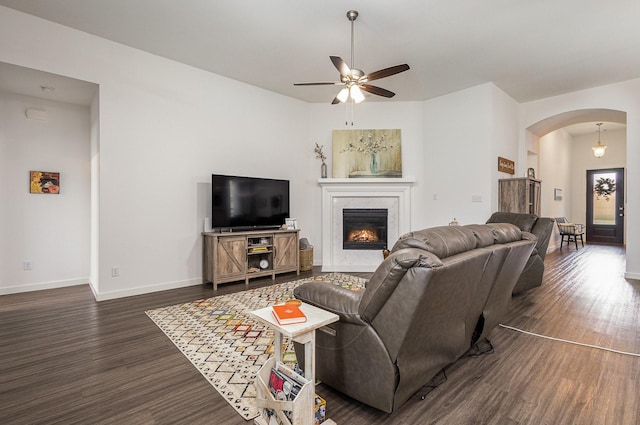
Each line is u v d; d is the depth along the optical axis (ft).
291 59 13.98
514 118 19.39
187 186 14.46
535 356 7.74
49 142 14.12
